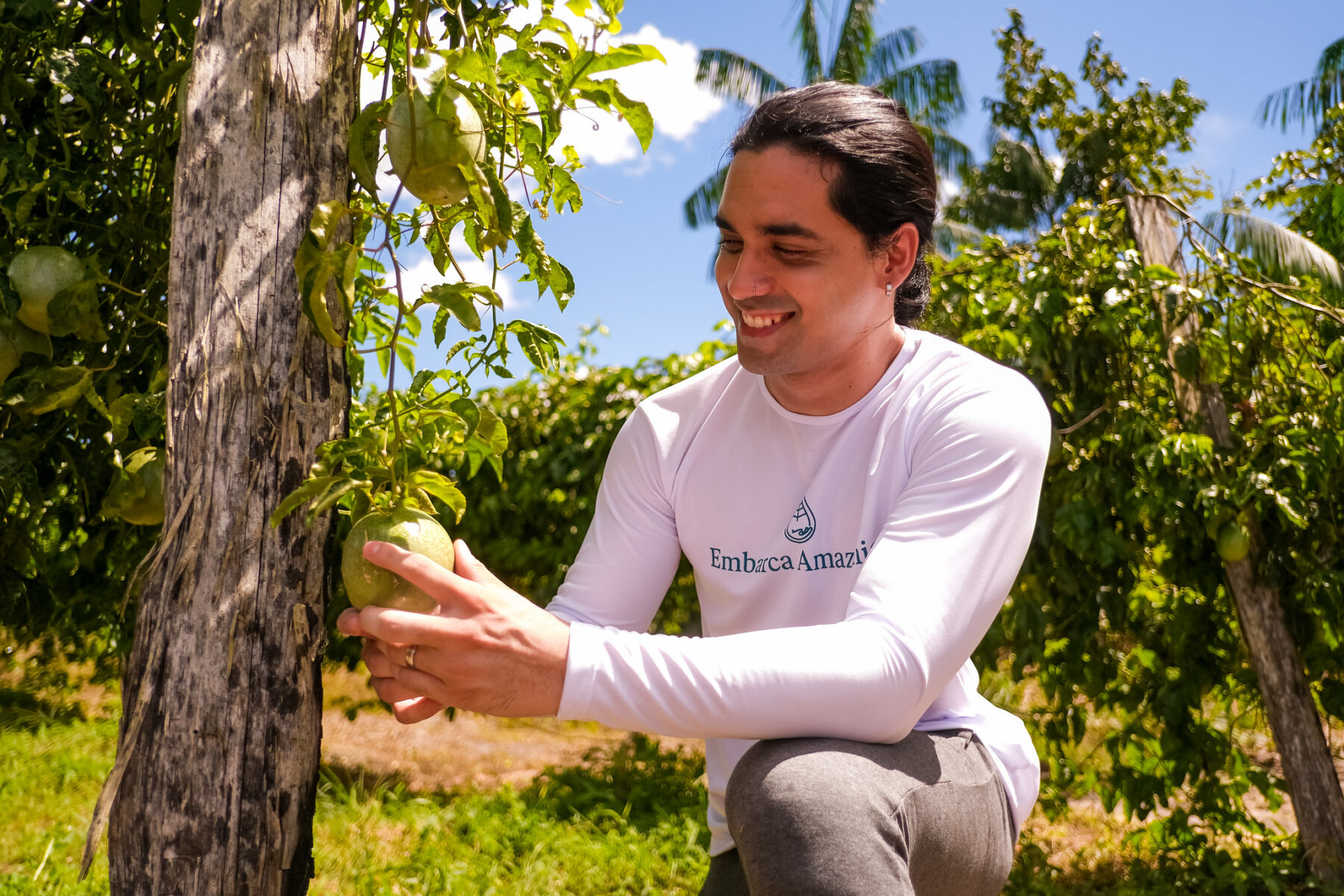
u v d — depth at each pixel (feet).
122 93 6.72
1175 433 12.83
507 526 19.75
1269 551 12.39
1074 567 12.76
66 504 7.47
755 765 3.70
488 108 4.71
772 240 4.53
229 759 4.13
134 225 6.62
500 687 3.67
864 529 4.86
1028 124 56.54
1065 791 14.87
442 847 12.66
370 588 3.90
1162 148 53.78
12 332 5.82
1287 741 12.25
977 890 4.37
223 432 4.20
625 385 18.52
